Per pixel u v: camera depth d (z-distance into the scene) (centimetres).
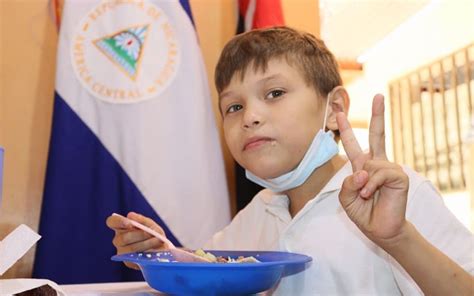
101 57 116
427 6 262
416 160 280
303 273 61
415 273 47
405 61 290
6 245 47
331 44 300
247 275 45
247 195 124
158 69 117
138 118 114
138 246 67
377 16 267
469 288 47
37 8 133
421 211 57
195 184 114
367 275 58
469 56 248
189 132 115
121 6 117
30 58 131
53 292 46
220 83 72
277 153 64
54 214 109
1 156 46
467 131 247
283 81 66
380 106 50
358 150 50
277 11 124
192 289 46
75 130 113
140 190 111
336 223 62
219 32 144
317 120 68
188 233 112
